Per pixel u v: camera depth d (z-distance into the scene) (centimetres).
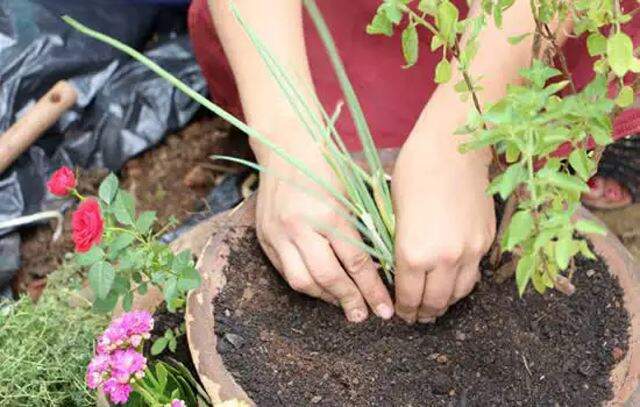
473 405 103
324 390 104
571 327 108
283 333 110
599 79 83
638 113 122
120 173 179
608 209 158
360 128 109
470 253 105
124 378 94
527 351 107
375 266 113
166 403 99
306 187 109
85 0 184
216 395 98
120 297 118
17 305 138
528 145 76
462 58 86
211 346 102
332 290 108
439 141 109
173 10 193
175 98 182
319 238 106
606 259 110
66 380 124
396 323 112
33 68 173
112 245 103
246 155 180
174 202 174
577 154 82
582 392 101
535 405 101
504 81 110
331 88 147
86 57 178
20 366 125
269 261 115
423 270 103
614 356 103
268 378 104
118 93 180
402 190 107
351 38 146
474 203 106
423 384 105
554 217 77
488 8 87
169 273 103
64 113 174
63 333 130
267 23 122
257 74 119
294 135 113
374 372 107
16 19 175
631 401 96
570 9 88
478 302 113
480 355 108
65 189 102
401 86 146
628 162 160
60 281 148
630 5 117
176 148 182
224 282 111
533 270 82
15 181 168
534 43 96
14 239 162
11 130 164
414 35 85
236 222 116
